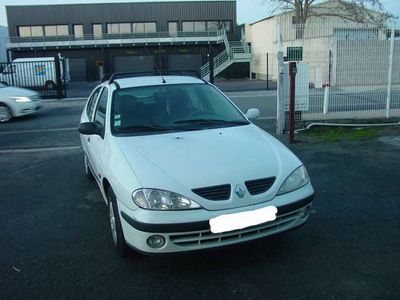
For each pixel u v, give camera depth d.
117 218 3.91
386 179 6.11
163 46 45.94
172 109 4.93
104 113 5.00
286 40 14.05
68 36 44.75
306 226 4.60
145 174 3.66
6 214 5.35
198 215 3.44
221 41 45.03
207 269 3.77
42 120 14.04
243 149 4.07
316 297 3.29
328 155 7.58
